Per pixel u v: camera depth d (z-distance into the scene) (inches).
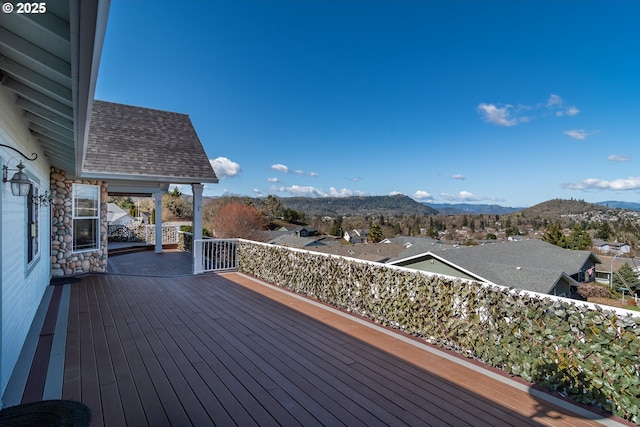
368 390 121.5
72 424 73.4
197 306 229.1
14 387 118.0
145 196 585.6
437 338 165.8
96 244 339.9
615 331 109.3
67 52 71.8
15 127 135.6
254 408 108.0
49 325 184.9
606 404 109.4
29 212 175.8
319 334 179.2
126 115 404.8
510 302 137.7
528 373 129.2
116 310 216.1
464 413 108.2
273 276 302.7
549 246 836.0
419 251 773.3
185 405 108.8
